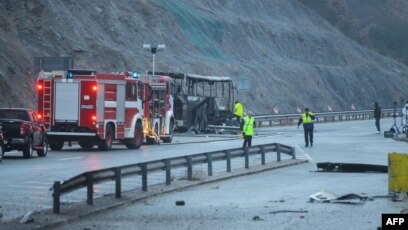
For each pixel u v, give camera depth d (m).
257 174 33.69
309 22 148.50
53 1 76.75
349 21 172.00
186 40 100.38
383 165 35.78
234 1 127.25
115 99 49.75
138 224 18.70
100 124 48.12
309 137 57.66
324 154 47.22
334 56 142.88
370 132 79.94
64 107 48.12
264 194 25.59
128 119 51.22
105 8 87.56
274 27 129.38
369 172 34.41
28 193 25.09
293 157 41.09
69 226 18.42
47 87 48.25
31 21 71.31
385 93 147.38
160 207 22.11
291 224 18.55
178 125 72.69
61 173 32.00
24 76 61.78
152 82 56.97
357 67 145.38
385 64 162.25
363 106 137.25
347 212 20.77
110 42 83.06
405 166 24.17
